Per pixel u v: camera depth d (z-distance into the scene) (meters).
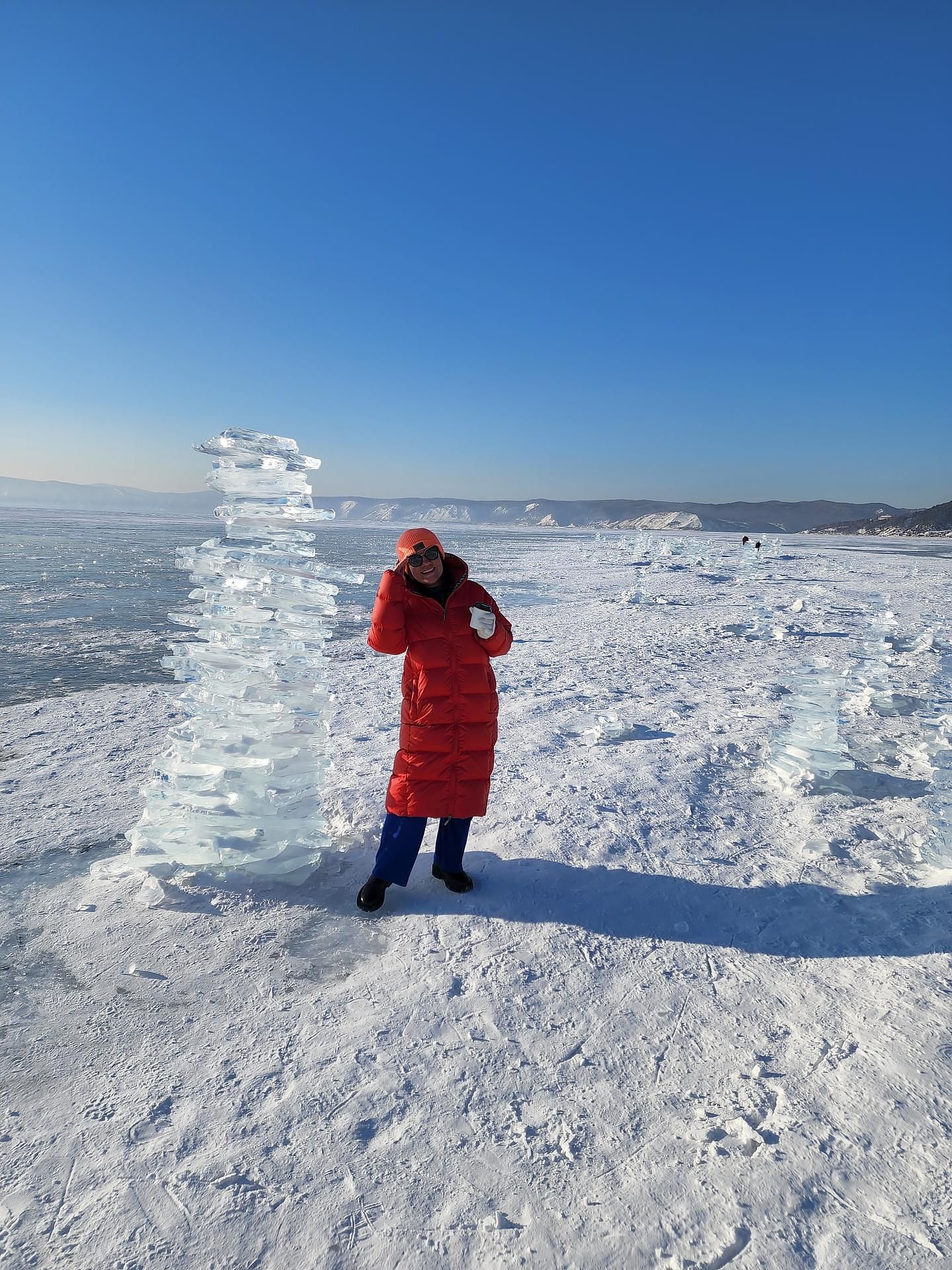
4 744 4.99
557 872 3.03
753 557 26.14
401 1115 1.72
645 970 2.35
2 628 10.41
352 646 9.82
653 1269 1.33
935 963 2.31
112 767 4.49
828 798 3.93
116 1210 1.46
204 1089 1.81
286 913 2.71
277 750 3.00
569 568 26.19
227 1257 1.36
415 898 2.83
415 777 2.70
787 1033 2.02
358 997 2.20
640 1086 1.83
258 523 3.17
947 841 3.05
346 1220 1.43
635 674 7.66
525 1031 2.04
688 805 3.83
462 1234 1.40
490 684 2.74
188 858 2.97
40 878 3.00
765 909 2.74
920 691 6.82
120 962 2.39
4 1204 1.47
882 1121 1.67
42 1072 1.88
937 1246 1.35
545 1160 1.59
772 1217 1.43
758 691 6.79
